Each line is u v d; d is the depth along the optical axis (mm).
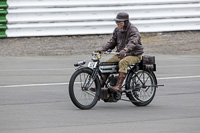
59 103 23750
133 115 20953
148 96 23625
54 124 18906
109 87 22406
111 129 18094
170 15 51406
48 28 47969
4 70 36000
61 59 41562
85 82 22172
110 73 22891
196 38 51094
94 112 21547
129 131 17766
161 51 46531
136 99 23375
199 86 29484
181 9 51875
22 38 47531
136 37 22578
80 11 48656
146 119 20094
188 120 19922
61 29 48406
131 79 23172
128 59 22547
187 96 26047
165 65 39219
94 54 22750
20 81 31109
